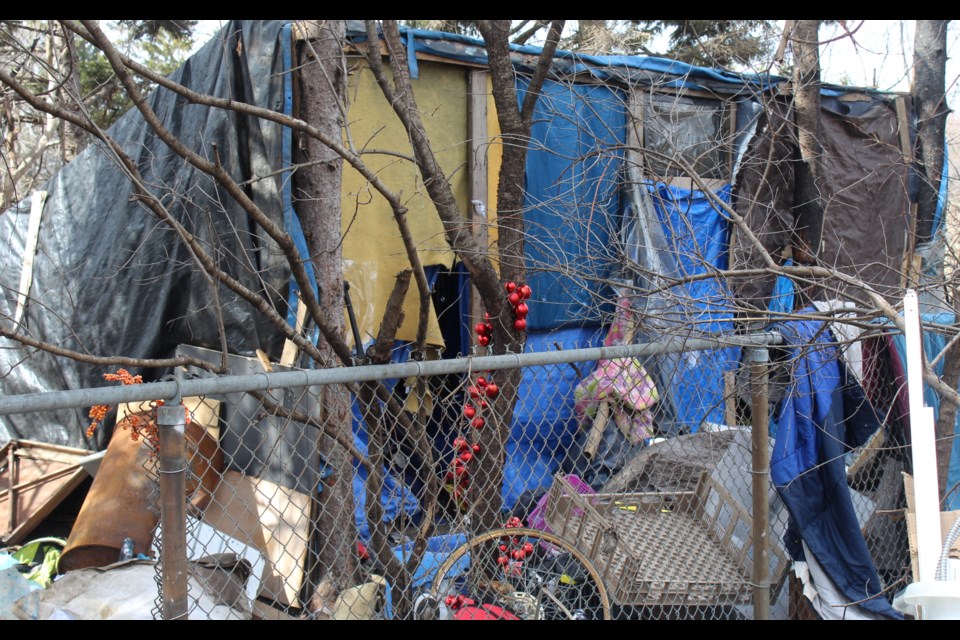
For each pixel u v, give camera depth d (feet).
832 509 12.69
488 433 11.55
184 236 9.07
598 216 18.45
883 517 14.06
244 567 10.28
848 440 13.78
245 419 14.57
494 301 12.57
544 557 11.44
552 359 9.00
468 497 11.23
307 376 7.47
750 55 20.84
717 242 19.88
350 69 15.61
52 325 19.15
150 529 13.41
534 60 17.99
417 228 16.93
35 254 20.08
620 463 15.33
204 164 8.98
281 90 14.24
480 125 17.72
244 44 14.75
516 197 13.43
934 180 21.03
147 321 16.94
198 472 13.47
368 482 10.82
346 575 10.85
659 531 12.38
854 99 21.62
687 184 19.61
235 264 14.90
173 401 6.87
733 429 13.73
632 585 10.86
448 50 17.25
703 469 13.05
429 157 12.21
